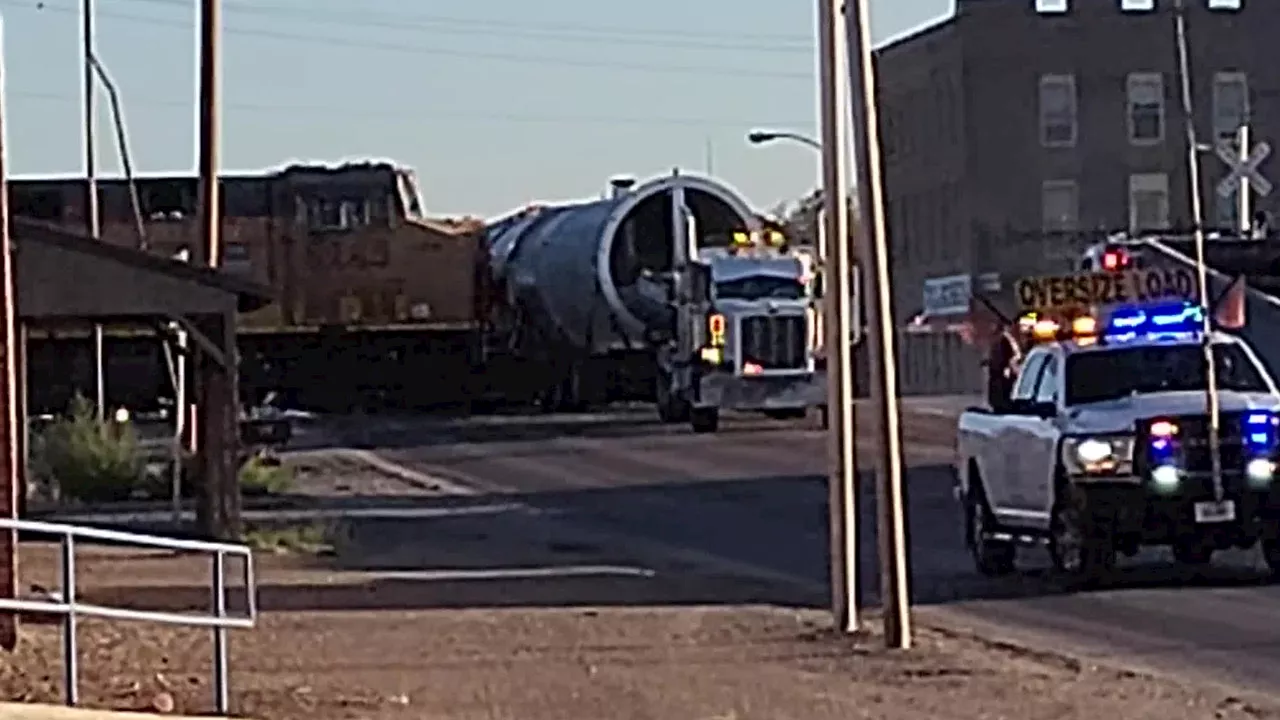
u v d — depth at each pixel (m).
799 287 56.91
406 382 67.75
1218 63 72.44
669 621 21.16
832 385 19.80
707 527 33.47
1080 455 22.72
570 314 63.72
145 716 14.16
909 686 16.39
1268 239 31.17
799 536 31.81
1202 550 23.50
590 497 39.50
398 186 72.12
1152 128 72.50
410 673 17.47
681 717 14.92
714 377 56.12
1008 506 24.38
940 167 74.62
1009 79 72.50
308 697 16.00
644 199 61.88
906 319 76.12
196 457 33.44
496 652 18.84
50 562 28.44
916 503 35.88
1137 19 72.56
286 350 67.75
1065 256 71.50
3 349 19.61
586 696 16.02
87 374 61.16
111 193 73.50
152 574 26.81
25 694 15.70
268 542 30.45
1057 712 14.91
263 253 70.75
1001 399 27.44
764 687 16.44
